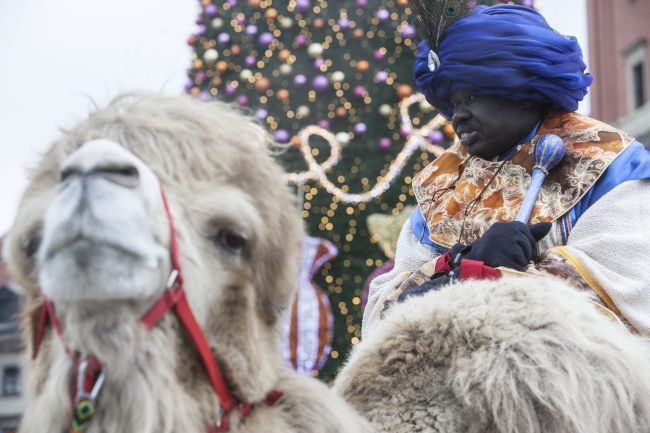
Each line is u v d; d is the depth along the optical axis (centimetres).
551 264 227
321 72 962
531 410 185
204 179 156
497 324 195
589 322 197
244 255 158
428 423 194
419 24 265
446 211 271
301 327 863
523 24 254
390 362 203
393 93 965
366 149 954
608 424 188
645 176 241
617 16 1847
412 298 216
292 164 939
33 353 157
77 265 128
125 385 139
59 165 151
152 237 137
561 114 263
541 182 247
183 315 144
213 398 149
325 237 929
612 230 234
